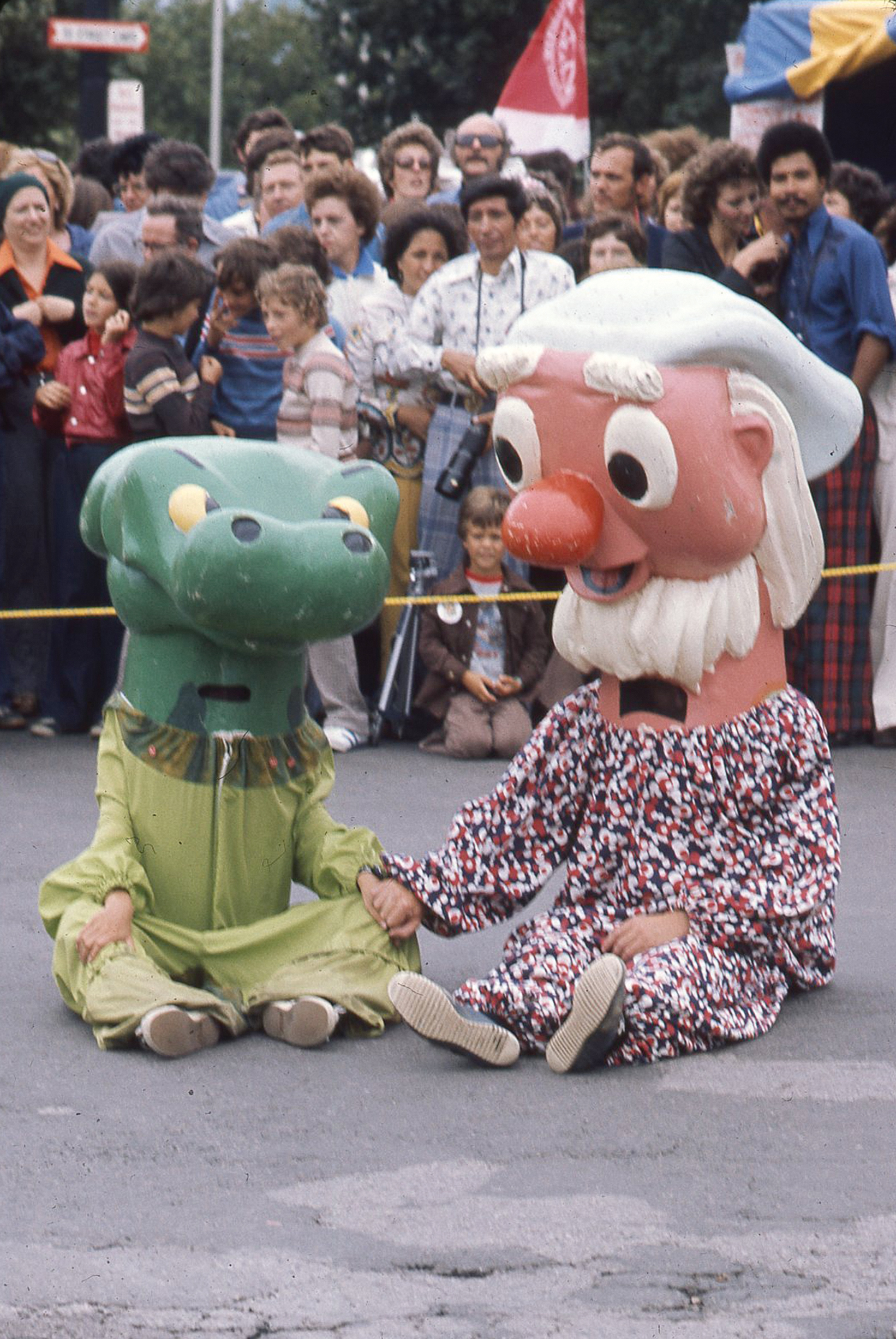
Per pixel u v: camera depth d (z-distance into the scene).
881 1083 6.41
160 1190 5.52
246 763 6.98
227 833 6.97
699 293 6.61
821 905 7.14
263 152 14.54
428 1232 5.23
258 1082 6.43
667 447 6.41
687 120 32.53
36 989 7.47
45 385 11.80
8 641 12.34
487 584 11.86
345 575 6.46
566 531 6.52
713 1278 4.95
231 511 6.43
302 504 6.73
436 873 7.05
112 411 11.76
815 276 11.72
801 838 6.86
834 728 12.11
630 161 13.45
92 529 7.17
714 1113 6.14
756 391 6.60
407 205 13.52
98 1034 6.76
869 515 11.95
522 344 6.70
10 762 11.43
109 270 11.74
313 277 11.12
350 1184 5.56
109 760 7.08
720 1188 5.53
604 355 6.46
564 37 17.14
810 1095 6.30
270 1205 5.41
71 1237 5.20
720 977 6.75
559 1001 6.68
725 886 6.82
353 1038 6.90
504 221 11.80
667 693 6.86
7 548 12.03
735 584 6.73
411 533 12.28
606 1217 5.32
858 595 12.02
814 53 16.44
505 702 11.89
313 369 11.16
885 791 11.01
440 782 11.09
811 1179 5.60
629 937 6.79
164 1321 4.72
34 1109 6.16
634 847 6.90
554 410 6.59
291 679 7.07
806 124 11.59
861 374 11.68
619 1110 6.17
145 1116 6.11
